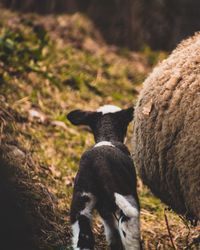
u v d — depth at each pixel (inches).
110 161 389.1
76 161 559.5
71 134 595.8
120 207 368.8
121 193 376.2
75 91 681.6
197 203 368.8
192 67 394.6
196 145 366.0
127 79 756.0
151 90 422.0
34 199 457.7
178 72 401.1
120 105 687.7
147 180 432.8
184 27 828.6
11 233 358.0
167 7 837.8
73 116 446.6
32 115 590.2
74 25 837.2
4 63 653.9
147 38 844.0
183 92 387.5
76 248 368.5
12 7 885.8
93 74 738.2
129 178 389.4
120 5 856.9
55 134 586.2
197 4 827.4
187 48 419.8
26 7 879.7
